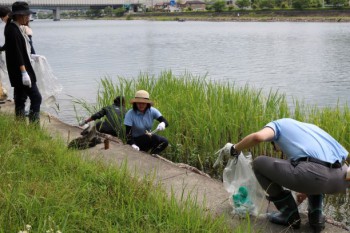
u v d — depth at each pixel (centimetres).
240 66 2405
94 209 427
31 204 401
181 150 824
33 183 461
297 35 5297
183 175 576
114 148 686
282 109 853
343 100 1474
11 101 1007
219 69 2280
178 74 2084
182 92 972
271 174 424
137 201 454
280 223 441
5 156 529
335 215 600
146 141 748
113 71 2203
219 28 7825
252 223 443
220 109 852
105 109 828
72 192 445
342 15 10262
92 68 2331
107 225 393
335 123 789
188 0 19800
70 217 404
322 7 11075
